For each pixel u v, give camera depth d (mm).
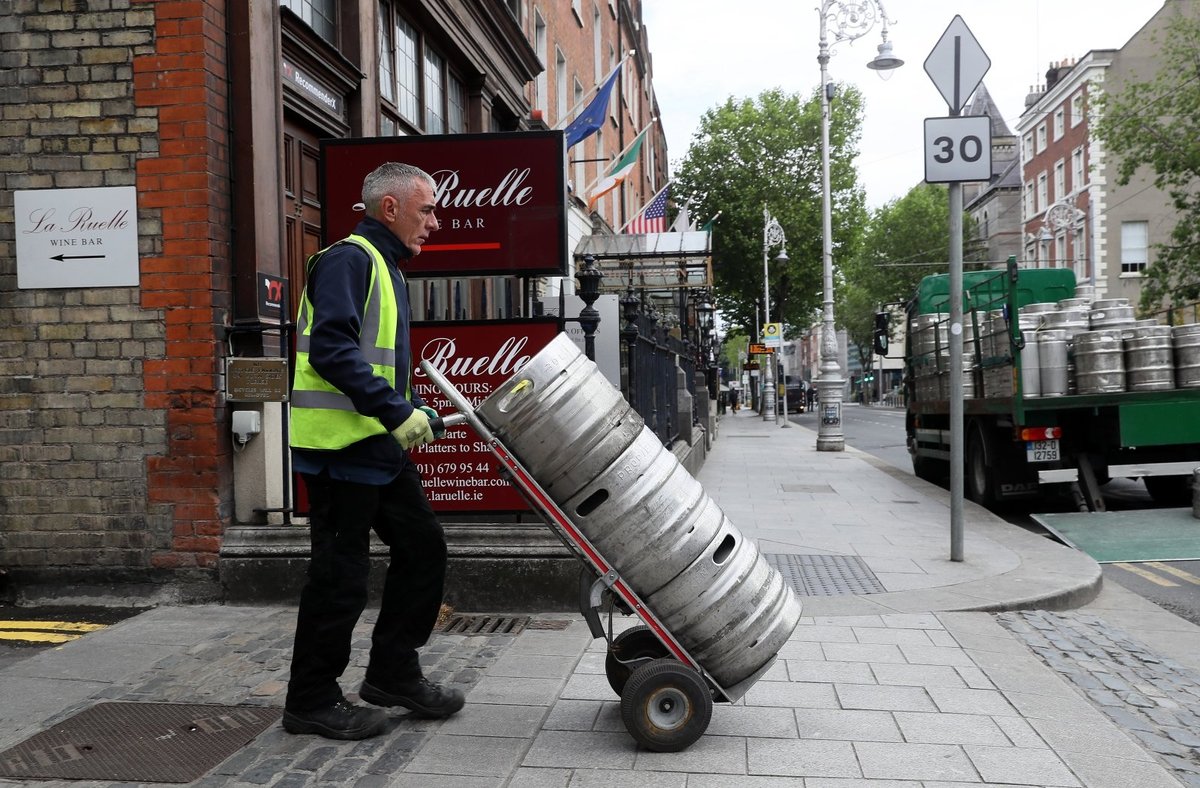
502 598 5312
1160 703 4004
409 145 5945
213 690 3922
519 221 5922
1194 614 5734
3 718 3602
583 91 22484
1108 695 4066
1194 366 8891
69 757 3225
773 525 8758
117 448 5426
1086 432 9430
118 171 5395
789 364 136625
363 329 3344
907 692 3951
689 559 3287
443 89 11250
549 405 3215
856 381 104375
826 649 4602
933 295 13234
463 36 11391
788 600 3484
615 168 19469
